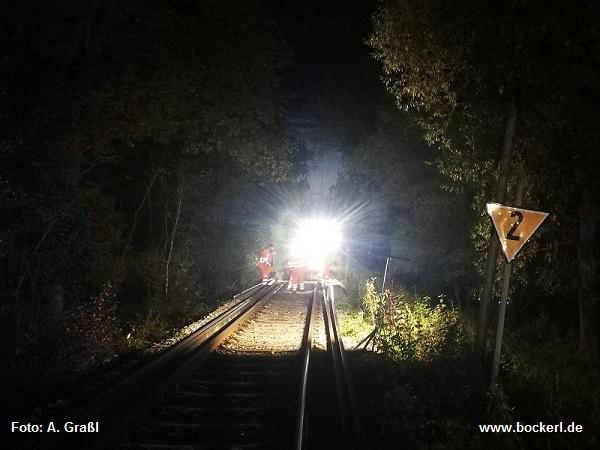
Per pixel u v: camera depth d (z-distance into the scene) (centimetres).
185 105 1722
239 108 1795
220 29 1703
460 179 1522
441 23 1241
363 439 820
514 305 2164
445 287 2808
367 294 2295
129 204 2422
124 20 1634
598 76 1134
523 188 1389
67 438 781
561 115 1189
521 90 1214
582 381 1307
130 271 2158
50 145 1511
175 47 1647
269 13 1812
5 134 1416
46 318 1315
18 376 1032
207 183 2573
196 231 2742
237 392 1116
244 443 831
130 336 1633
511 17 1150
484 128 1326
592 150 1241
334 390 1118
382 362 1375
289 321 2158
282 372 1285
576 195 1507
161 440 825
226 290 3088
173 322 2050
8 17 1359
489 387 1070
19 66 1437
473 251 2020
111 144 1952
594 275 1480
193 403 1028
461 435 913
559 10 1111
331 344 1544
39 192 1453
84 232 1548
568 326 2005
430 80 1343
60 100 1508
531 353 1527
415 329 1627
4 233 1303
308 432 889
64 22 1525
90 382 1108
